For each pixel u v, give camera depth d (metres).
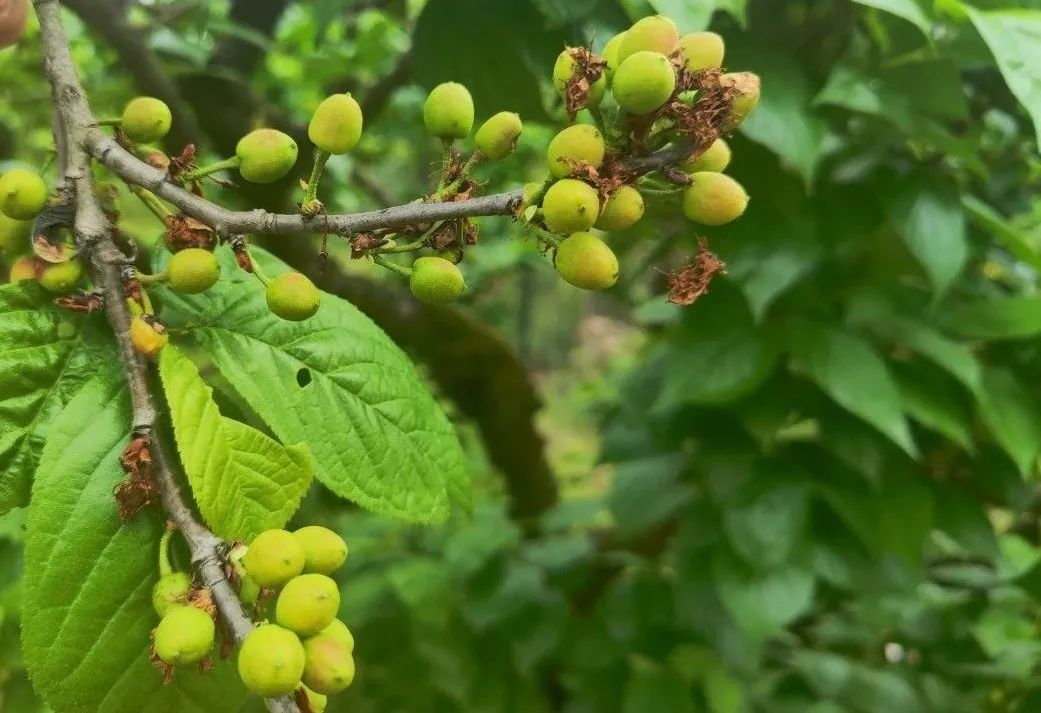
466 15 0.38
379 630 0.68
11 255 0.27
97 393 0.24
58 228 0.24
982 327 0.47
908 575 0.55
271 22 0.62
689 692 0.60
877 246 0.48
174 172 0.24
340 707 0.65
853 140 0.45
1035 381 0.51
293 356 0.27
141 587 0.23
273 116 0.57
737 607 0.48
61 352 0.24
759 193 0.44
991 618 0.61
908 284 0.48
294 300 0.23
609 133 0.22
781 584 0.48
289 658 0.19
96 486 0.23
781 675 0.62
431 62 0.39
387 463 0.27
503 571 0.67
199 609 0.20
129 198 0.48
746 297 0.45
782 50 0.39
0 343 0.24
